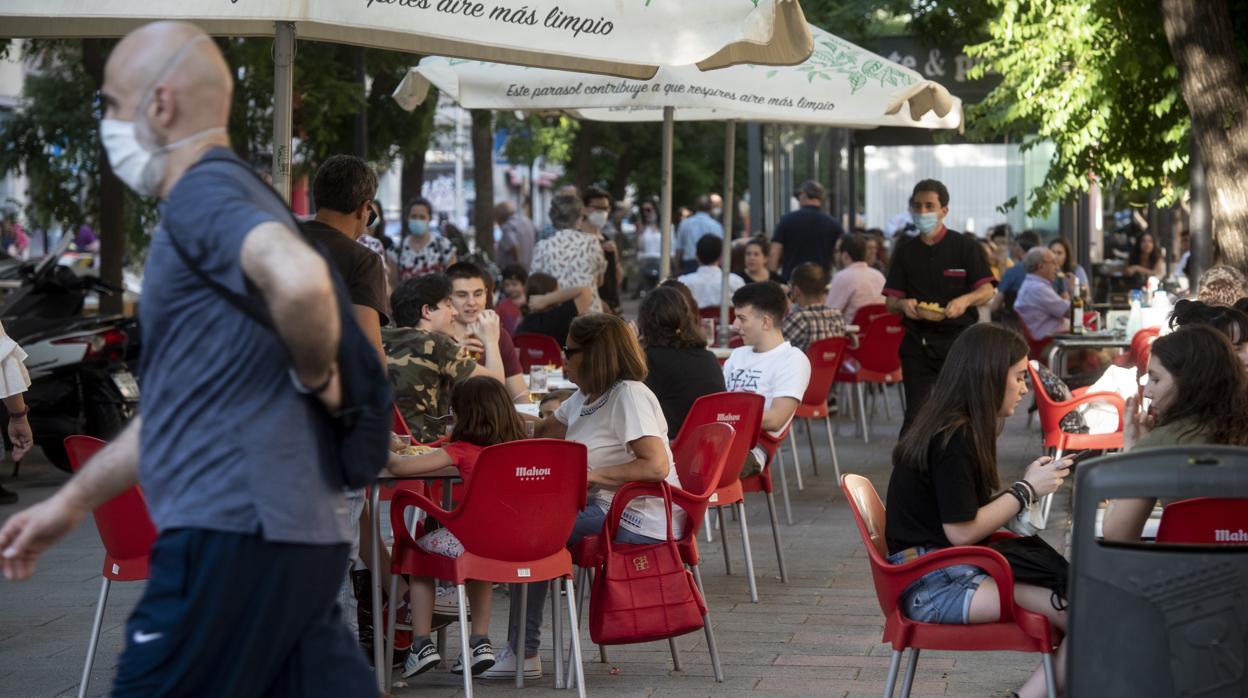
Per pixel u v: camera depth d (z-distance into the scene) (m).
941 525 5.00
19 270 13.85
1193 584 3.74
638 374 6.39
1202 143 11.09
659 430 6.25
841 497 10.95
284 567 3.06
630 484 6.10
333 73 16.39
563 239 12.82
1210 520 4.36
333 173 5.61
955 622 4.82
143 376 3.13
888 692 4.86
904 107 10.87
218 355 3.04
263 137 17.12
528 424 7.64
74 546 9.65
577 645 5.92
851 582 8.21
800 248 16.33
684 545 6.43
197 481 3.04
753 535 9.63
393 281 14.06
